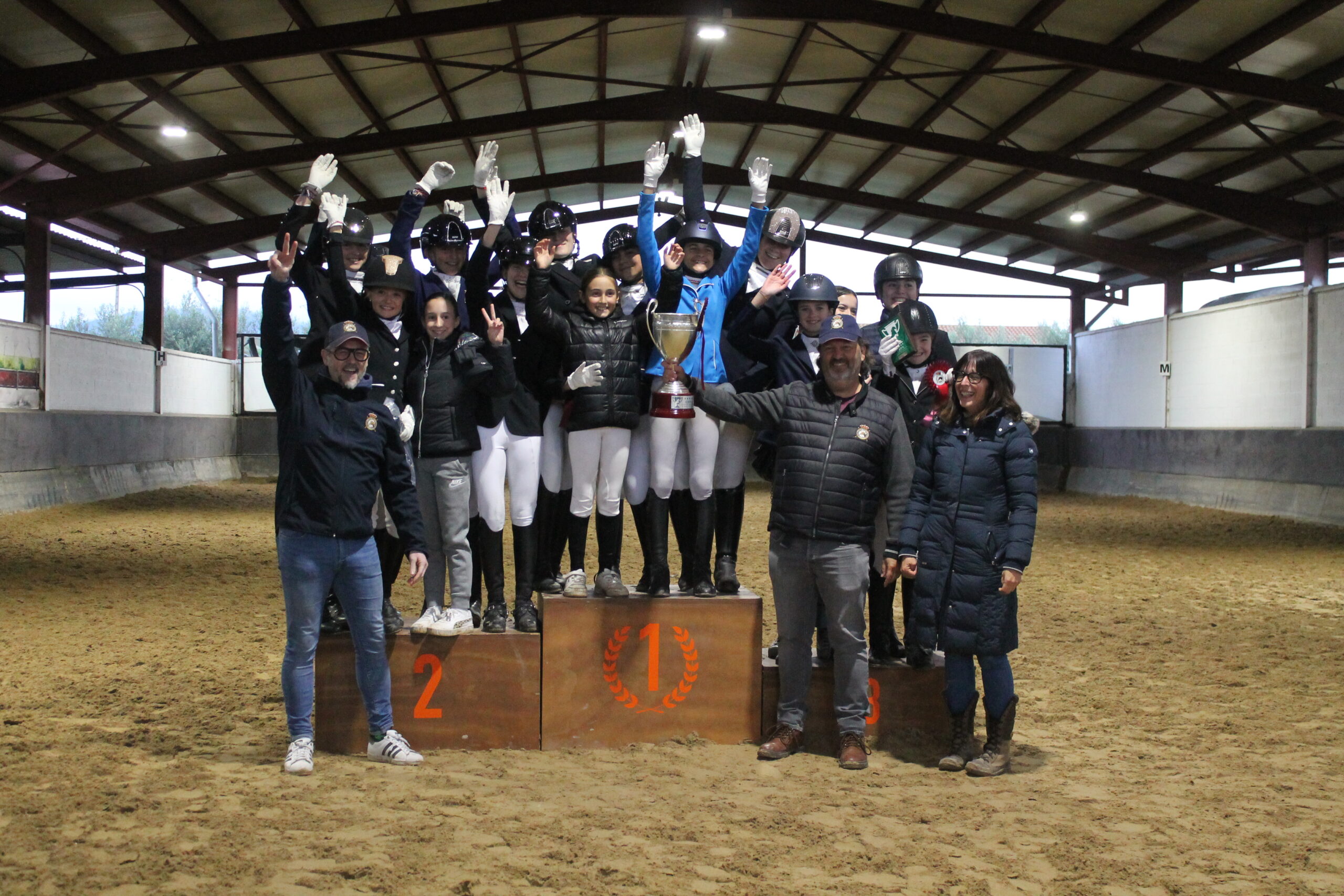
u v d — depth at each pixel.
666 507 4.82
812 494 4.50
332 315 4.82
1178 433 19.08
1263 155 15.48
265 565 10.76
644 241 4.84
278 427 4.30
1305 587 9.69
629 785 4.17
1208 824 3.81
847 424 4.54
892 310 5.06
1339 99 12.33
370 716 4.45
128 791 3.95
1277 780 4.37
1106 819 3.85
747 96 17.25
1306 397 15.59
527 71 14.49
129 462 19.20
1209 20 11.93
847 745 4.55
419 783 4.15
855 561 4.50
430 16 12.03
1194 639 7.35
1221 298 21.12
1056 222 20.94
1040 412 23.80
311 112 15.34
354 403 4.27
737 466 4.98
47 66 11.66
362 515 4.27
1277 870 3.38
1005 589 4.32
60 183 15.81
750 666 4.86
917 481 4.56
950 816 3.85
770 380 5.19
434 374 4.63
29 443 15.72
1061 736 5.08
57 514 15.09
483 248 4.65
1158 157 16.17
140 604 8.39
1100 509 18.09
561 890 3.09
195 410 22.75
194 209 19.48
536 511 5.14
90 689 5.68
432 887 3.09
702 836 3.57
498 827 3.61
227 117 15.15
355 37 11.96
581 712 4.74
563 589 5.05
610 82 16.52
